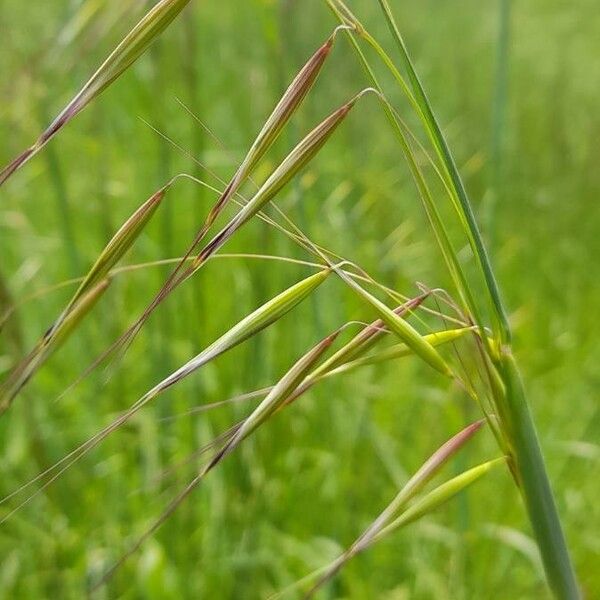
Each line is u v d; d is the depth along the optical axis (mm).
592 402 691
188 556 504
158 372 524
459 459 453
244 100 873
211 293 643
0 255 711
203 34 1037
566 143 983
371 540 249
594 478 609
